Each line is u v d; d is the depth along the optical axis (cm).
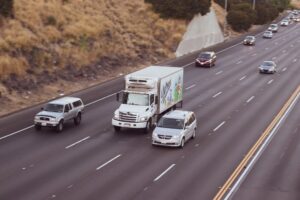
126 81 3562
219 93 4991
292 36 11438
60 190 2281
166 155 2919
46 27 5622
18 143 3083
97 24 6562
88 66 5622
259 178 2539
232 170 2659
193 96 4797
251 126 3709
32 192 2248
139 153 2945
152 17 7850
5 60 4538
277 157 2938
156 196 2234
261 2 14800
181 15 7919
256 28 13025
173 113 3316
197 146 3139
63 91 4709
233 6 12094
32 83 4653
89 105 4253
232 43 9650
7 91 4316
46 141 3148
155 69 3959
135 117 3378
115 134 3381
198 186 2386
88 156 2850
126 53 6506
